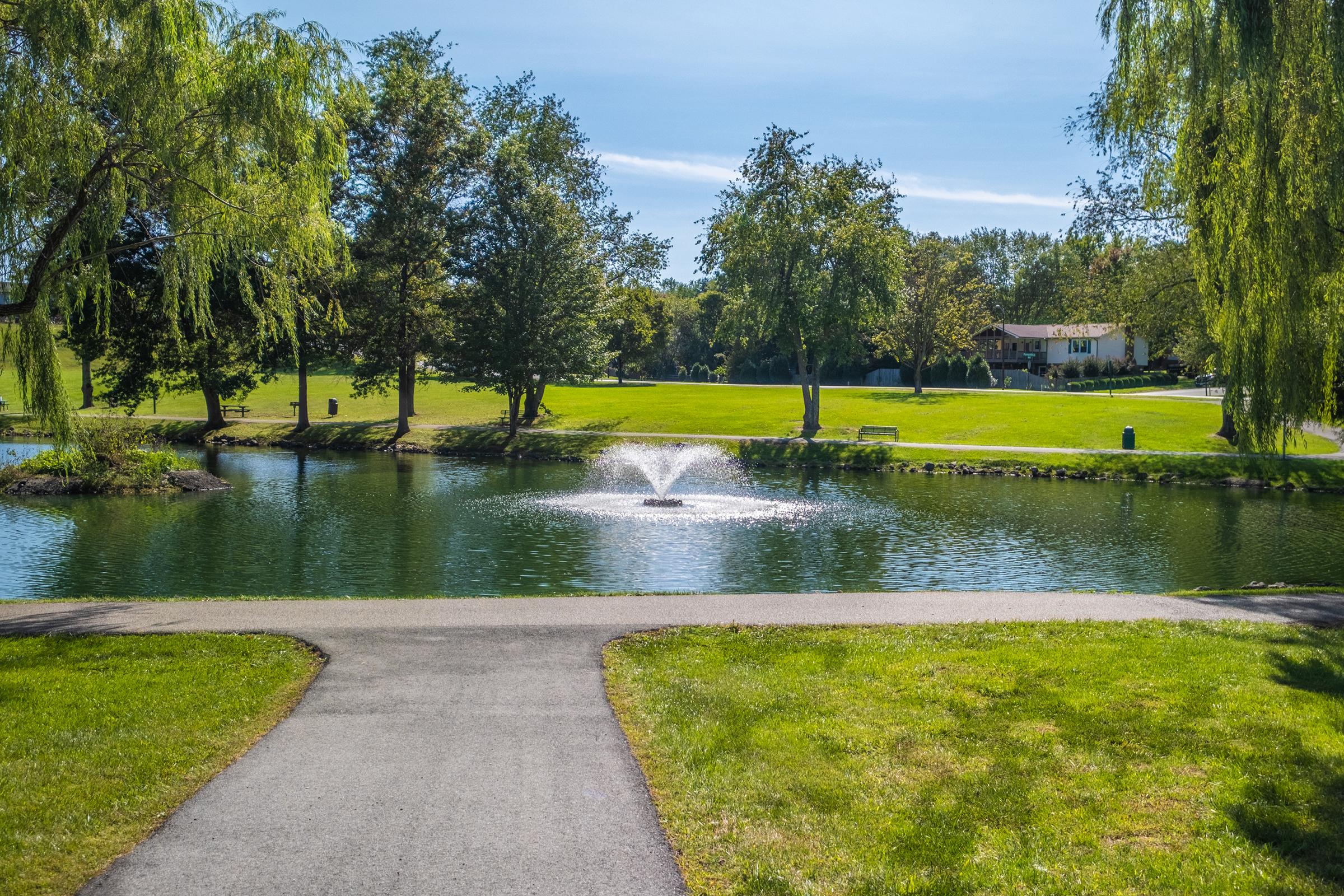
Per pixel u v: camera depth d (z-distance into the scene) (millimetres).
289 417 61781
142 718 8398
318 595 18047
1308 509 31641
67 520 27562
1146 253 43781
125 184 15633
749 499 33188
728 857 5910
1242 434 15148
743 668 10195
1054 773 7250
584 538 25016
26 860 5797
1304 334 14516
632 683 9664
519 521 27766
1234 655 10633
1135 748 7734
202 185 15305
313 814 6500
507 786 6996
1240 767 7312
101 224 15484
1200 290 15633
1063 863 5832
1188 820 6430
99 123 14930
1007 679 9695
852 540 25062
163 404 68250
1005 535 26203
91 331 41688
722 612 13188
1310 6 13492
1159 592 18891
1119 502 33094
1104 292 46531
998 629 12086
